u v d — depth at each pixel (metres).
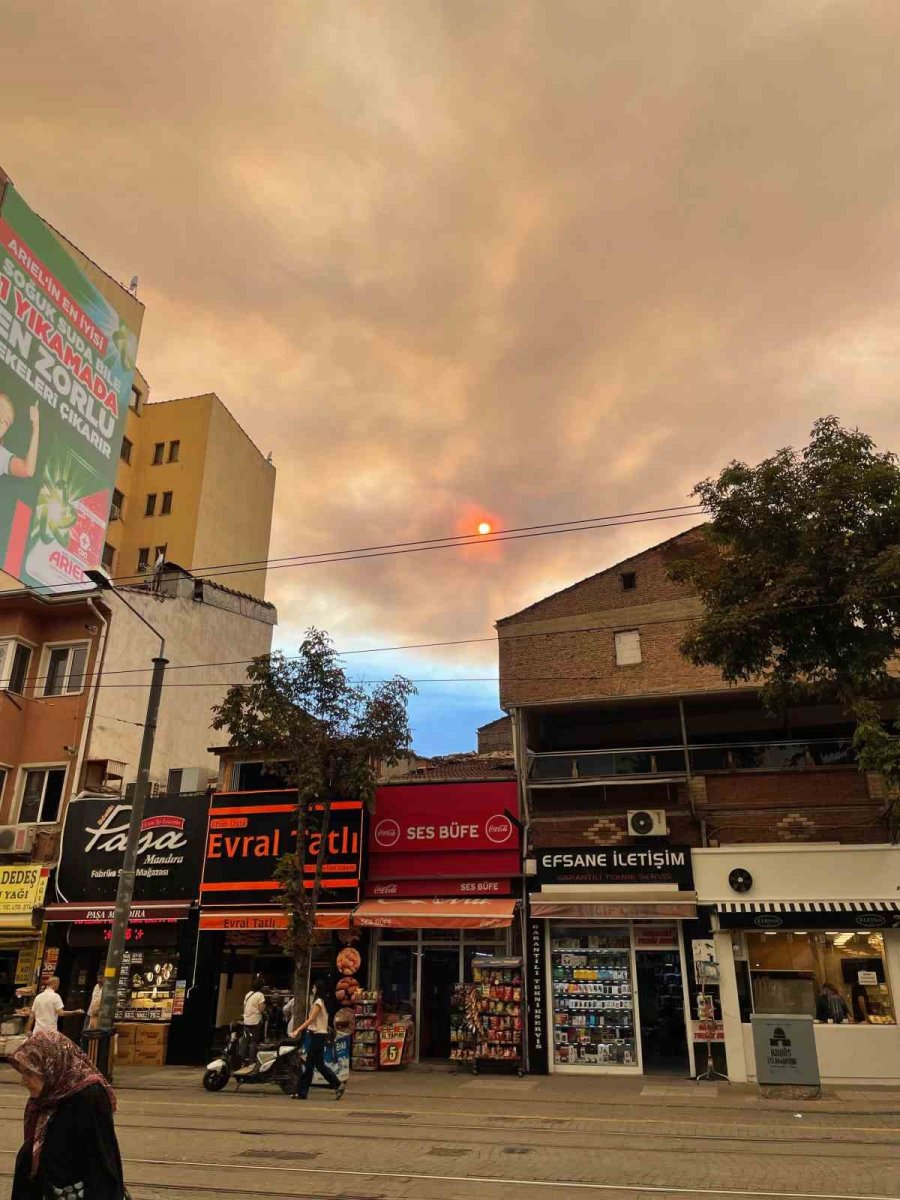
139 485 42.69
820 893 16.55
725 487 16.38
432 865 19.12
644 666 21.75
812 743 18.56
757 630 15.27
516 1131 10.77
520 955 18.30
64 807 23.14
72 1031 19.64
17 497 33.28
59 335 36.62
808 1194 7.53
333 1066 14.95
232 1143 9.98
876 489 14.93
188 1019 19.39
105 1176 4.16
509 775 20.16
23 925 21.22
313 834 19.73
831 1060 15.59
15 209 34.38
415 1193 7.61
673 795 18.83
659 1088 14.95
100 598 25.17
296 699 18.44
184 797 21.52
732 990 16.42
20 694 24.67
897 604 14.52
